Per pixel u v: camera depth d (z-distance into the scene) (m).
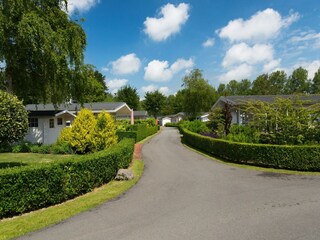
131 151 14.10
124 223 5.63
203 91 48.38
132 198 7.55
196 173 10.96
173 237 4.83
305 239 4.62
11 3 14.86
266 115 13.72
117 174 10.12
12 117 10.07
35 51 16.28
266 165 12.09
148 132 33.81
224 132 19.55
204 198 7.34
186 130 26.44
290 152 11.29
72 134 16.62
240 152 12.99
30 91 20.84
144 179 10.03
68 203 7.34
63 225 5.63
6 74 18.61
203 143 18.33
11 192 6.31
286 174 10.38
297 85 81.12
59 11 18.20
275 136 13.11
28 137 22.02
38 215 6.37
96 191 8.52
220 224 5.40
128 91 66.62
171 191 8.21
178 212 6.22
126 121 33.81
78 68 18.98
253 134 14.67
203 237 4.79
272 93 73.75
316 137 12.48
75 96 20.80
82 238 4.92
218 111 24.78
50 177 7.11
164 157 15.75
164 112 86.25
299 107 13.52
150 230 5.20
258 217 5.75
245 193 7.75
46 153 17.83
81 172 8.07
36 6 17.42
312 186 8.44
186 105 49.84
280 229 5.07
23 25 15.08
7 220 6.13
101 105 34.25
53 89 19.28
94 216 6.14
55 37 16.34
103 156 9.27
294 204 6.61
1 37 14.84
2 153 17.94
